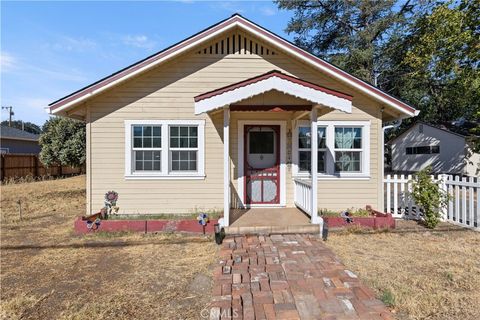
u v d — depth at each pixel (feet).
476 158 65.92
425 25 54.90
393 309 12.12
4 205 39.45
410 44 66.08
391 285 14.23
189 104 29.09
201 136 29.22
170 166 29.07
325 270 15.56
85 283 15.08
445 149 71.10
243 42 29.53
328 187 30.19
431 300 12.70
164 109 28.94
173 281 15.19
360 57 71.26
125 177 28.58
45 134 48.70
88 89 26.68
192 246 20.84
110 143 28.50
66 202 41.98
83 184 65.26
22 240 22.75
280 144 30.19
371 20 78.13
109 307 12.59
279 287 13.62
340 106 22.41
